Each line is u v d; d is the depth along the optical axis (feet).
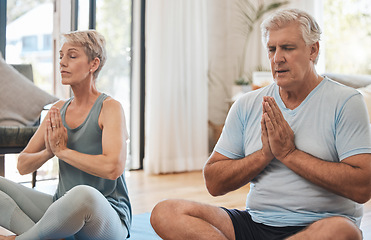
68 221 4.75
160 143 14.78
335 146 4.66
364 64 14.76
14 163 12.23
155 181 13.20
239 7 16.71
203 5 15.71
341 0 15.25
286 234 4.67
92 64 5.72
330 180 4.41
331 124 4.64
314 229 4.25
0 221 5.36
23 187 5.79
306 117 4.76
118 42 14.64
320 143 4.66
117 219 5.33
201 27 15.71
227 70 17.02
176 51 15.10
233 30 16.89
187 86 15.34
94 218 4.86
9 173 12.16
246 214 5.11
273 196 4.85
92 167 5.32
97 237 5.09
